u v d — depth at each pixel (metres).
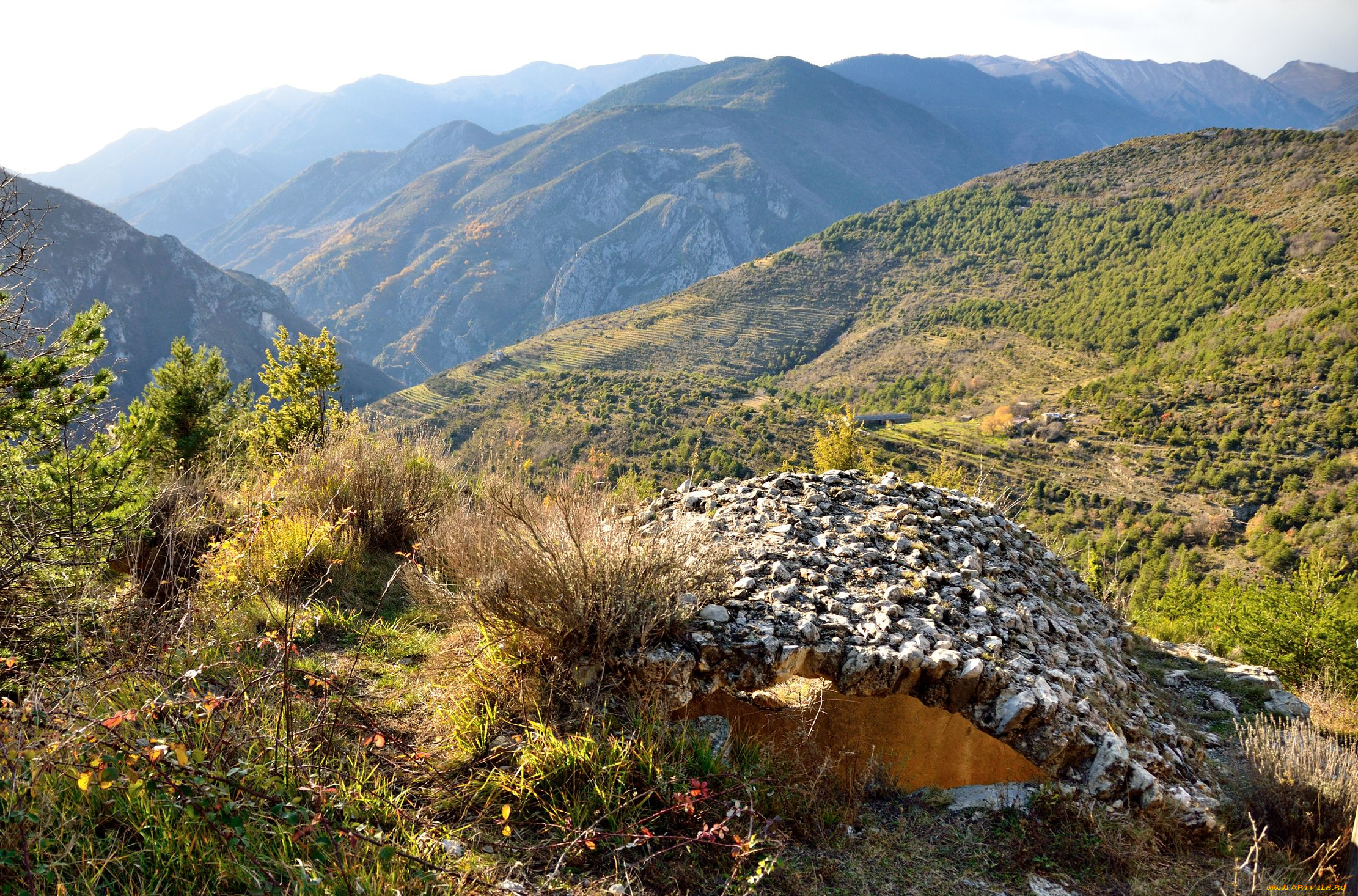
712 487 6.32
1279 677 6.50
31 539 3.10
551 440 120.75
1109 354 147.50
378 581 5.23
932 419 129.50
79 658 2.75
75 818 2.10
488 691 3.40
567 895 2.46
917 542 5.11
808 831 3.04
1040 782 3.46
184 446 10.05
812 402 137.38
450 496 6.45
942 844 3.13
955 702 3.57
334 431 7.50
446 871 2.28
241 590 4.18
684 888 2.61
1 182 3.88
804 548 4.78
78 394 4.90
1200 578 63.72
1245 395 103.75
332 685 2.91
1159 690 5.27
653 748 3.04
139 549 3.72
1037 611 4.82
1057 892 2.88
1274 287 134.50
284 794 2.41
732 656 3.49
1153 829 3.29
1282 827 3.50
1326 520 70.75
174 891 2.01
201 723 2.57
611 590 3.50
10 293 4.19
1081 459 100.50
